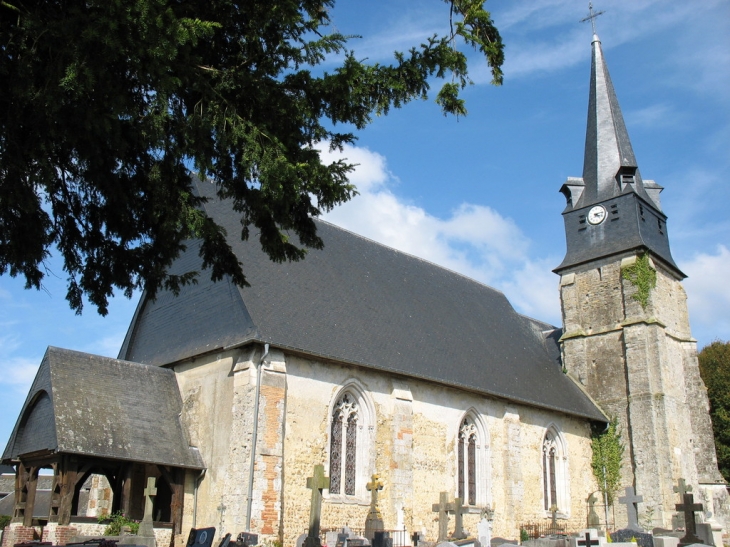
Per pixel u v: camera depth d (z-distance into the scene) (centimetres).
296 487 1869
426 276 3012
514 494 2453
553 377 3095
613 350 3212
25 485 1858
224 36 1004
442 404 2334
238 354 1931
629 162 3581
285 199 986
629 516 2445
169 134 970
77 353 1931
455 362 2495
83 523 1686
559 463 2820
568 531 2722
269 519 1756
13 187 880
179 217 1020
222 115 944
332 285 2373
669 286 3409
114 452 1748
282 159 914
